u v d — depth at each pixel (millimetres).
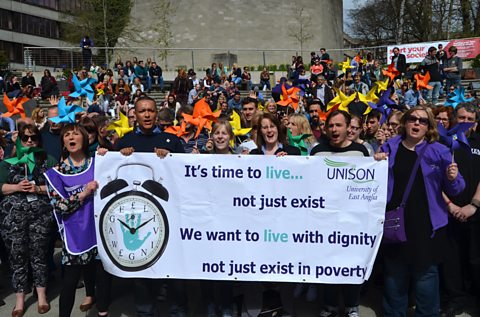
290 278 4648
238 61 32625
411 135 4391
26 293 5727
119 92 18812
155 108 4957
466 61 26188
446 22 44438
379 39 54062
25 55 28266
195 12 38656
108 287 4906
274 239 4633
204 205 4645
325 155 4738
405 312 4621
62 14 58219
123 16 38219
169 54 31547
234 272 4668
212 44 38625
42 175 5129
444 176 4398
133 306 5363
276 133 4980
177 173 4637
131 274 4672
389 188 4496
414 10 44312
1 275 6383
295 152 5000
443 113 5543
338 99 6113
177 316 4789
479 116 6105
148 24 38438
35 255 5156
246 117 6906
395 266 4527
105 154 4629
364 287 5641
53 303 5465
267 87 24344
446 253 4969
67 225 4578
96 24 37469
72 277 4590
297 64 23453
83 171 4668
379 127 6445
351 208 4547
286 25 39781
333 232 4578
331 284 4777
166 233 4668
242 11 39094
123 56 31250
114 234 4660
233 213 4641
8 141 6738
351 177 4527
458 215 4609
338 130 4684
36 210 5074
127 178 4645
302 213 4598
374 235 4531
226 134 4984
